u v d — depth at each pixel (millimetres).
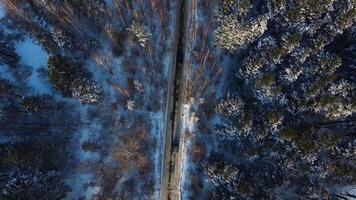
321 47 43656
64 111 47969
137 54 50438
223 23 45875
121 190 48656
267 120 43625
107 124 49312
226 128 46375
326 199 43625
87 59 49094
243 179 45031
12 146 42094
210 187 48500
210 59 50781
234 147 47812
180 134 50750
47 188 43938
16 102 45406
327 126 44844
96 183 48469
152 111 50469
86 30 49094
